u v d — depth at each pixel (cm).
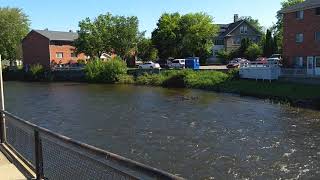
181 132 2355
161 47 8500
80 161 553
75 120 2853
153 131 2402
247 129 2433
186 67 7144
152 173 366
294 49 5312
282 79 4766
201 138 2184
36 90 5416
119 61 6738
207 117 2900
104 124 2670
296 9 5200
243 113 3075
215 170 1605
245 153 1850
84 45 8106
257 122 2678
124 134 2328
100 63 6838
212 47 9112
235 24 9912
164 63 8456
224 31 9956
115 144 2083
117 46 8181
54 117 3012
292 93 3931
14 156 862
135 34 8262
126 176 420
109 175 467
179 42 8388
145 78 6194
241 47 8850
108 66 6631
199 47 8494
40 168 712
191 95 4428
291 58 5369
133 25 8244
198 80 5378
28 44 9038
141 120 2802
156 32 8619
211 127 2509
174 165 1683
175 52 8419
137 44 8531
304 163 1684
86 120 2844
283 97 3819
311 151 1875
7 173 755
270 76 4797
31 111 3347
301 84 4347
